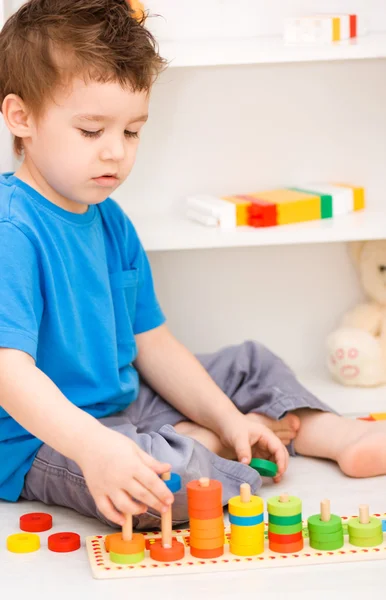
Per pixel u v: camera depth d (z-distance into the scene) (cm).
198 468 121
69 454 111
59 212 131
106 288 137
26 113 127
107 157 124
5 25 131
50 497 131
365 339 181
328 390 181
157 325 152
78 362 132
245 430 138
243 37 183
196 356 161
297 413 151
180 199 188
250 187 190
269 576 106
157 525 120
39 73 123
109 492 108
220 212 169
